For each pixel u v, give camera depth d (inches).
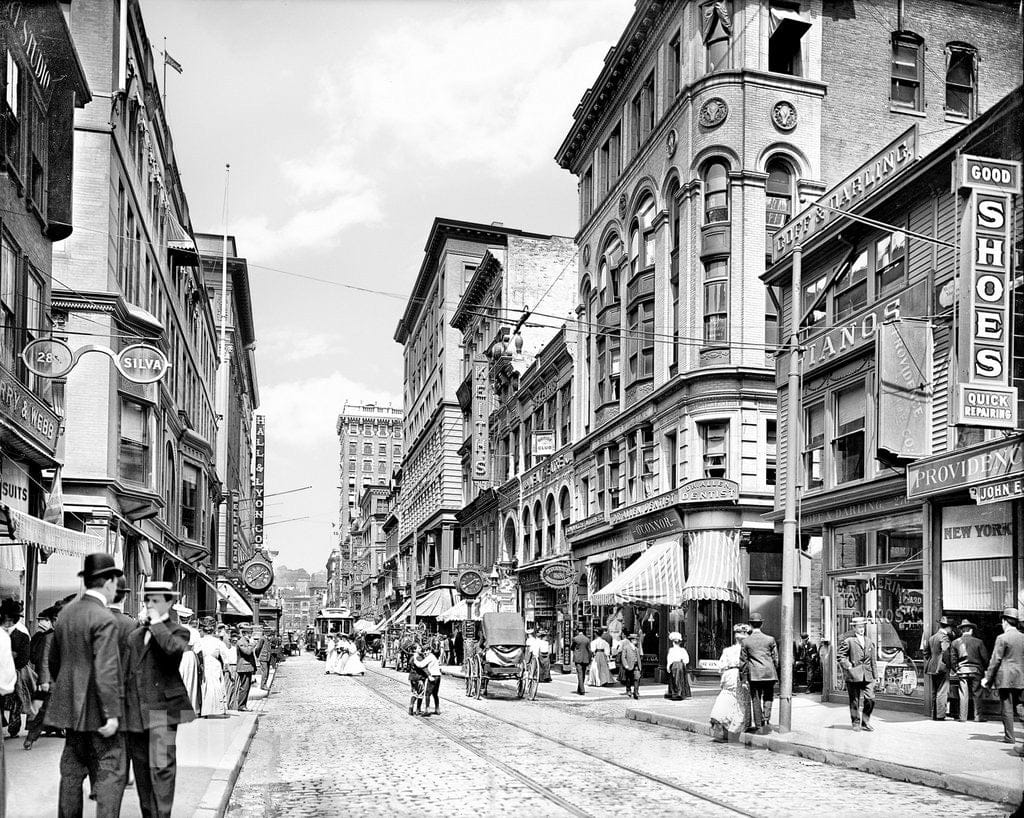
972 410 665.0
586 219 1688.0
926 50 1314.0
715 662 1192.8
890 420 775.7
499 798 433.4
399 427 7372.1
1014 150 695.7
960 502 746.8
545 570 1533.0
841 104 1269.7
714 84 1240.2
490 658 1085.8
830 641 914.7
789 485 695.7
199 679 786.2
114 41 1084.5
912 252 829.2
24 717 687.7
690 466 1219.9
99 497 1024.9
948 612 754.2
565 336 1724.9
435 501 3011.8
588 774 509.4
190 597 1815.9
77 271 1047.6
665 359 1323.8
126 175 1155.3
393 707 975.0
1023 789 391.2
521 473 2053.4
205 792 412.5
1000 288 677.3
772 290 1069.1
